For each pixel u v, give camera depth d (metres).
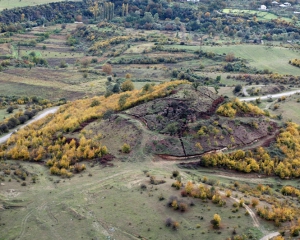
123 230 55.38
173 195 62.72
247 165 77.88
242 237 51.03
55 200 64.38
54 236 55.06
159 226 55.47
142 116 92.31
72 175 74.06
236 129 87.44
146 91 107.88
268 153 82.38
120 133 88.19
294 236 51.75
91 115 100.44
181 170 75.81
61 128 96.25
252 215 57.16
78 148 83.50
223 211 58.16
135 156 80.19
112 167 76.50
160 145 81.88
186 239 52.38
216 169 77.75
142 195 63.75
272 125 92.69
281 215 56.22
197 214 57.53
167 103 94.12
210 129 85.19
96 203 62.72
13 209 61.84
